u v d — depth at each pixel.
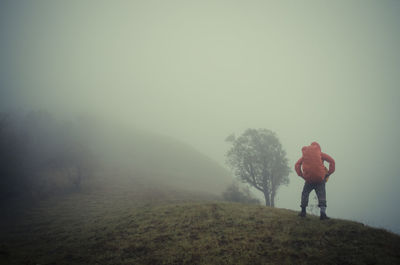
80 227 10.72
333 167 6.59
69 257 6.64
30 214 14.70
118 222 10.02
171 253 6.07
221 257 5.55
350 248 5.12
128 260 5.93
